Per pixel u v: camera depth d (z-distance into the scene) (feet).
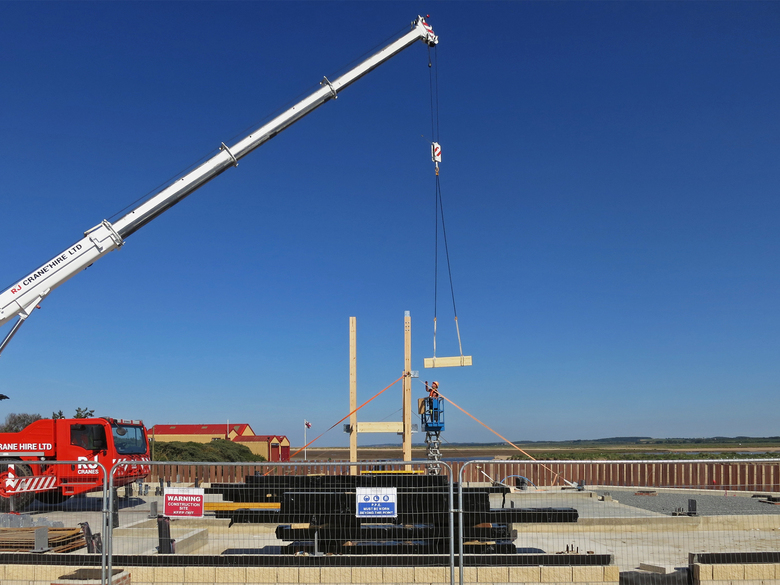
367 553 32.78
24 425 144.66
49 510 56.80
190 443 169.37
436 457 59.26
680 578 30.45
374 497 30.37
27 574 29.94
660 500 61.21
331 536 33.58
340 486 35.55
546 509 35.45
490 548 33.40
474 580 29.96
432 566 30.17
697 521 46.52
